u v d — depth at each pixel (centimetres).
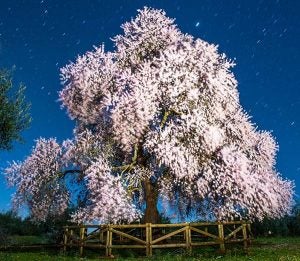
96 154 2798
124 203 2442
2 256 1909
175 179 2673
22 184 2847
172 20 3066
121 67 2983
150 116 2588
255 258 1862
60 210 2944
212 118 2778
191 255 2047
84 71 2912
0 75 2469
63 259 1916
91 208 2502
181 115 2595
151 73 2739
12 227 3741
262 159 3077
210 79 2688
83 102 2925
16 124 2494
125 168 2703
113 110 2555
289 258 1792
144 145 2644
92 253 2223
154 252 2191
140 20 3058
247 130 3091
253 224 3684
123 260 1914
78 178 2972
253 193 2589
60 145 2977
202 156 2683
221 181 2619
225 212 2591
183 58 2720
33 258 1902
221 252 2116
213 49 2770
